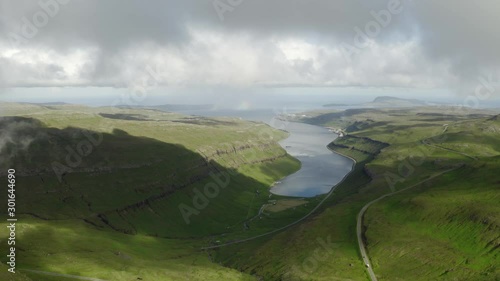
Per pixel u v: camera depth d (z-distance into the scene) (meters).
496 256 137.62
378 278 145.62
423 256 152.88
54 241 178.12
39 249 163.62
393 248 165.62
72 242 182.25
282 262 176.88
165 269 163.88
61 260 154.25
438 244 160.00
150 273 153.50
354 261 163.12
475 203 179.62
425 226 179.12
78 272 142.38
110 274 143.00
